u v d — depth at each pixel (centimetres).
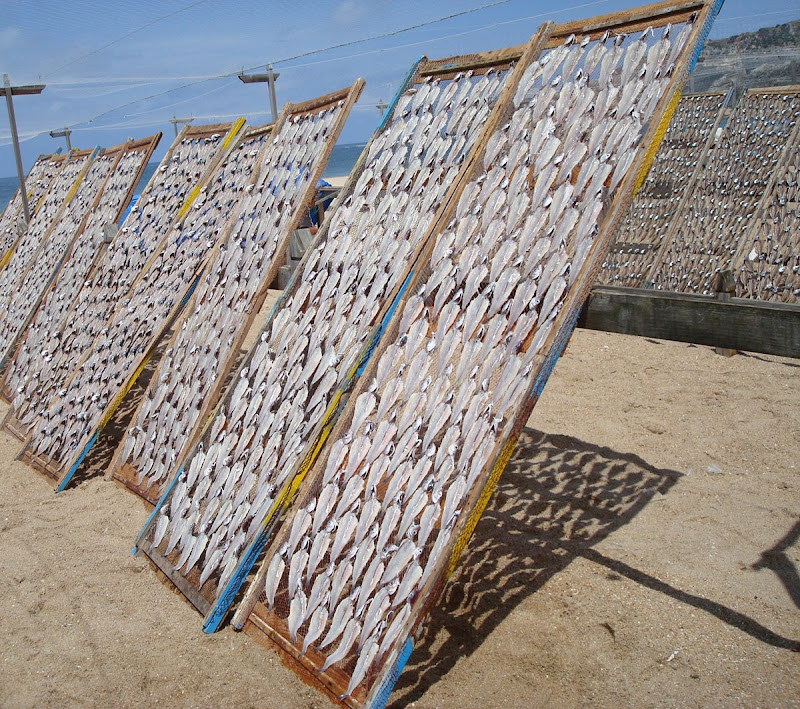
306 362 364
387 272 354
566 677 282
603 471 461
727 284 537
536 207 306
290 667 286
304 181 438
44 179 1035
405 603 257
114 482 486
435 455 281
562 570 357
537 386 264
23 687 286
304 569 300
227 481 366
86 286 650
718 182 840
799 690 268
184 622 327
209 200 555
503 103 351
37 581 366
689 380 598
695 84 979
